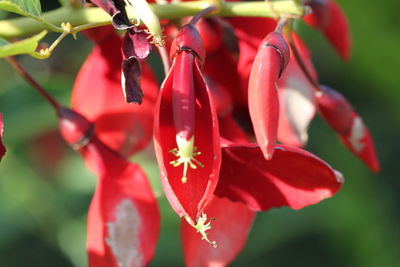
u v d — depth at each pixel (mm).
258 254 704
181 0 433
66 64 677
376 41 710
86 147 442
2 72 602
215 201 432
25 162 658
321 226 683
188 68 365
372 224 708
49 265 692
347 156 707
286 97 443
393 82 726
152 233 422
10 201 664
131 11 374
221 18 444
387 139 743
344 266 724
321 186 395
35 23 410
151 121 451
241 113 446
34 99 578
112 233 420
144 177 432
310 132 708
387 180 729
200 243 431
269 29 444
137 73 365
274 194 402
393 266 709
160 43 372
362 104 746
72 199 662
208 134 368
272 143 361
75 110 454
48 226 663
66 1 408
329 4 472
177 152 365
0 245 671
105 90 451
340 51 486
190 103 360
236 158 396
